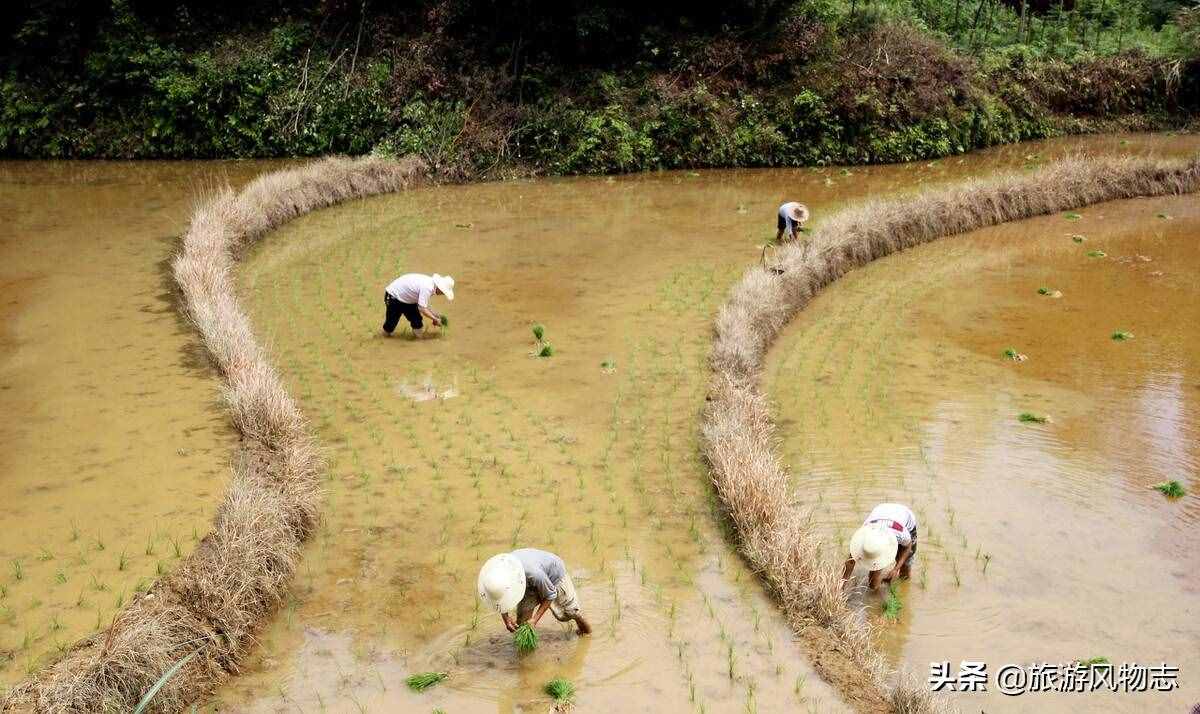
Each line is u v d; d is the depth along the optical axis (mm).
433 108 26344
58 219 19984
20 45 26984
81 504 8773
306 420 10711
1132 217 22047
